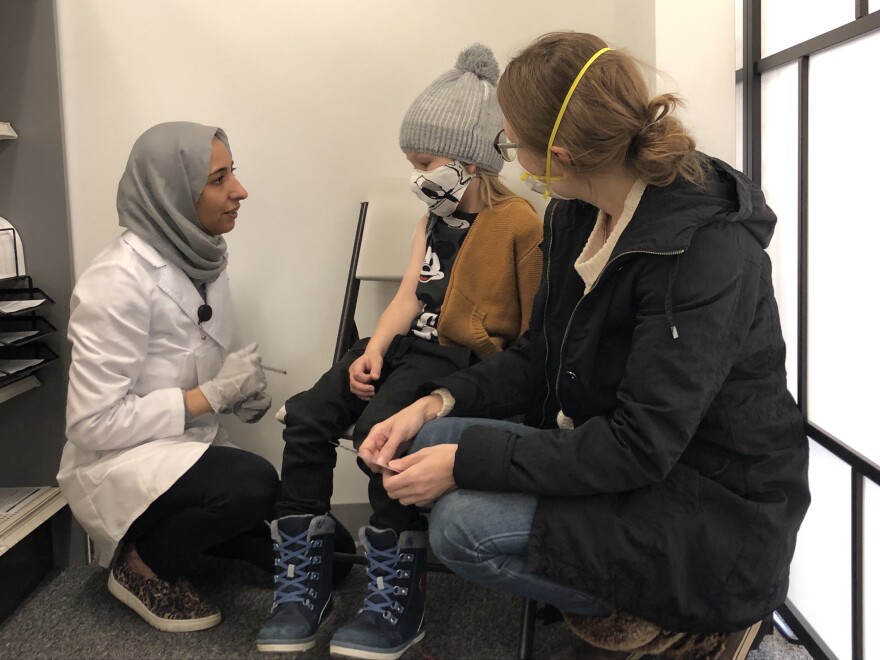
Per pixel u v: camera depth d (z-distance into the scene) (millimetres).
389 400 1410
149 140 1516
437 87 1527
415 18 1814
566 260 1247
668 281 1025
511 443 1101
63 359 1767
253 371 1632
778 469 1079
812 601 1421
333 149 1846
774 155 1485
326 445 1481
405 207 1803
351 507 1960
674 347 1013
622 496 1097
